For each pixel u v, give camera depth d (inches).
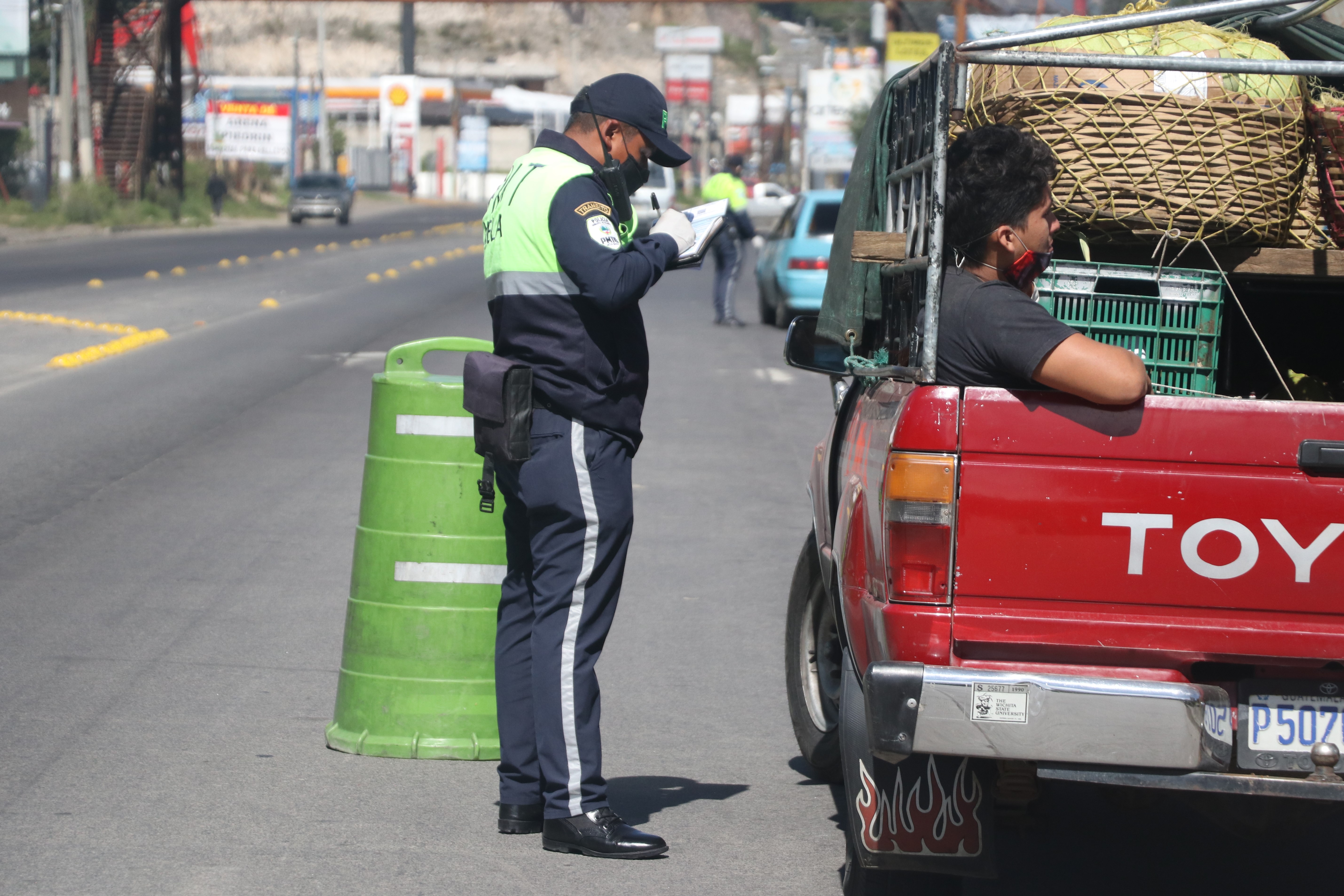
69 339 1236.5
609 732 392.5
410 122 7317.9
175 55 3927.2
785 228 1528.1
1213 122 291.7
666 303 1813.5
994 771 249.9
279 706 401.1
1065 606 230.8
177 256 2389.3
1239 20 369.1
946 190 257.9
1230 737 231.5
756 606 521.0
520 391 299.1
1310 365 337.7
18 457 751.7
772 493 720.3
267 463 753.6
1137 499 229.3
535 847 313.0
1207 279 293.3
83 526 608.7
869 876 258.7
